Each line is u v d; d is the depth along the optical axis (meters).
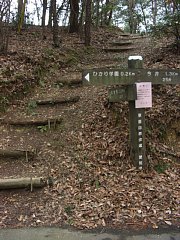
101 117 5.75
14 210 4.00
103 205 3.99
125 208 3.94
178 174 4.71
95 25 16.06
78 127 5.75
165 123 5.45
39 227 3.65
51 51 8.93
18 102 6.62
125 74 4.52
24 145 5.42
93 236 3.44
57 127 5.89
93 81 4.42
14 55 7.73
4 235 3.49
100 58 9.83
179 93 5.94
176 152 5.16
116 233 3.49
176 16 7.15
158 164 4.86
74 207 4.00
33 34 11.55
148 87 4.60
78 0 12.95
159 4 15.76
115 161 4.88
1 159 5.09
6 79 6.65
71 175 4.65
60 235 3.48
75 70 8.55
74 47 10.33
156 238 3.38
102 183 4.45
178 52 8.00
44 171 4.80
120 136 5.24
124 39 13.04
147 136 5.18
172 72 4.68
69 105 6.59
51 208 4.02
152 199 4.11
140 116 4.67
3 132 5.77
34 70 7.53
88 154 5.05
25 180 4.40
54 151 5.26
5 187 4.36
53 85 7.57
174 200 4.09
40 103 6.66
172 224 3.64
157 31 7.64
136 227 3.59
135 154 4.74
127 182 4.45
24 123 5.94
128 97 4.62
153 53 8.66
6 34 7.96
